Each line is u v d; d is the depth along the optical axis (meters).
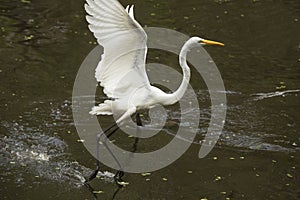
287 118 12.74
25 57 15.30
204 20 18.64
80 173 10.37
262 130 12.20
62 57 15.45
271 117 12.78
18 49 15.74
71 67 14.92
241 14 19.28
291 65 15.78
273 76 15.02
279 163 10.90
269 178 10.38
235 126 12.37
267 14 19.34
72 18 18.17
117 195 9.71
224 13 19.31
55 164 10.60
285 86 14.42
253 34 17.78
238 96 13.84
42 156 10.84
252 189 10.00
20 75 14.27
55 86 13.85
